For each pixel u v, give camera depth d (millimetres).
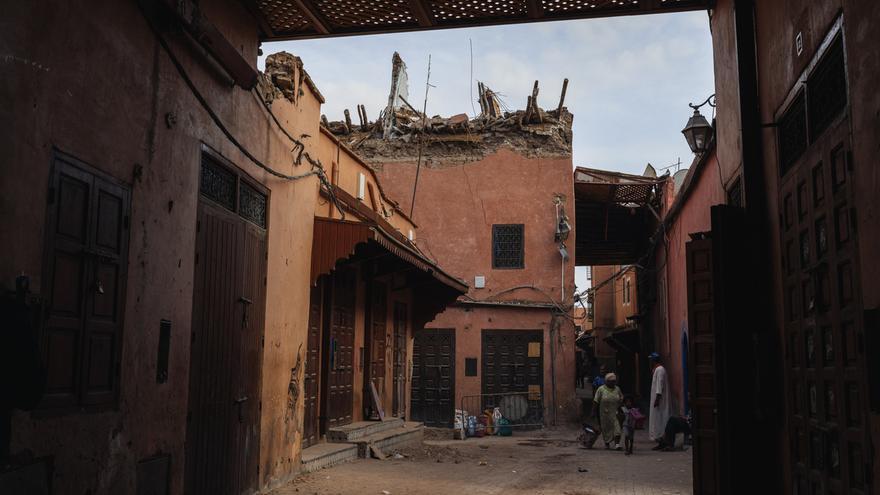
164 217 6184
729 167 9102
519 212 23750
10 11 4195
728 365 7562
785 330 6996
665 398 16109
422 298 19031
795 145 6715
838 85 5480
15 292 4164
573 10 8500
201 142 6914
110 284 5348
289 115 9719
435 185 24219
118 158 5438
